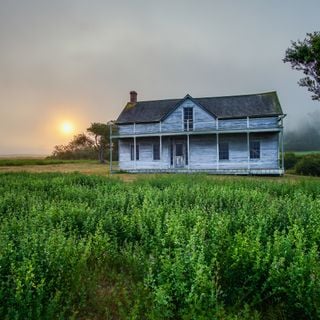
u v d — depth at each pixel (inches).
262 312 145.8
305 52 971.3
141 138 1179.3
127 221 245.8
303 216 253.0
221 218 217.6
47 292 146.9
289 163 1542.8
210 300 128.3
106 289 171.0
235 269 156.4
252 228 201.5
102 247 197.8
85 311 150.9
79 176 681.6
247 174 1008.2
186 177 662.5
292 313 138.3
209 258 165.9
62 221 234.5
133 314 128.7
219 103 1144.2
